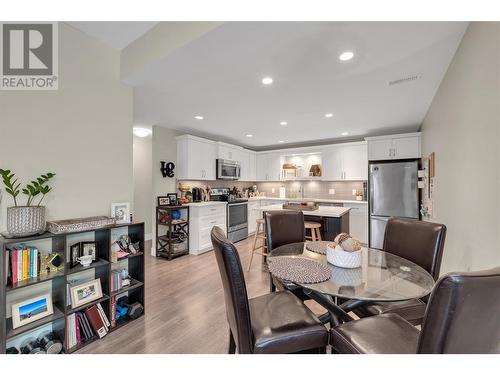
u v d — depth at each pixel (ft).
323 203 16.58
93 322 5.83
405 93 8.31
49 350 5.14
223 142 16.67
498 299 2.41
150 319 6.76
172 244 12.33
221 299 7.95
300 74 6.88
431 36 5.12
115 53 7.16
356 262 4.99
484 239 4.42
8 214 4.82
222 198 16.02
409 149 13.21
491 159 4.10
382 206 13.79
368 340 3.56
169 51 5.76
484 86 4.29
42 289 5.60
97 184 6.71
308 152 18.15
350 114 10.85
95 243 6.39
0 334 4.59
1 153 5.08
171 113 10.81
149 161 16.90
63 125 6.02
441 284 2.39
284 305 4.61
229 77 7.06
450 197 6.64
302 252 6.11
